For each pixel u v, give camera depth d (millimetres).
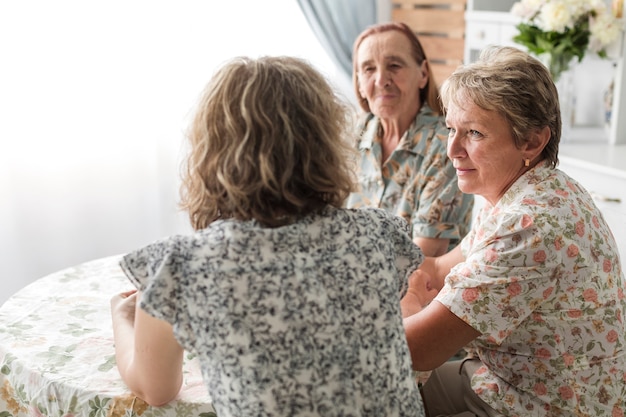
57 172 3223
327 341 1165
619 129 3102
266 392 1137
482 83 1574
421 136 2260
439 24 3838
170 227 3566
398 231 1325
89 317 1824
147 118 3418
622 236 2732
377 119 2354
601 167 2775
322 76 1274
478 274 1533
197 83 3537
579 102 3494
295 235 1196
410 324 1576
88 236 3363
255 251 1173
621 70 3018
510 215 1553
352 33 3777
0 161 3086
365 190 2361
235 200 1186
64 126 3199
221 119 1209
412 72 2250
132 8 3277
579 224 1558
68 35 3139
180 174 1302
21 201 3168
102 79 3256
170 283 1178
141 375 1352
